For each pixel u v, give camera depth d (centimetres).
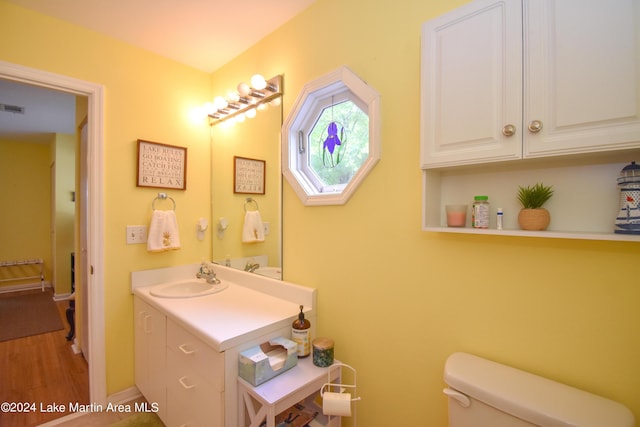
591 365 87
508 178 102
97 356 185
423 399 121
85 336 242
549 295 94
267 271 184
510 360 101
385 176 131
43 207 475
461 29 96
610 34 72
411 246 123
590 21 75
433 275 118
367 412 138
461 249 111
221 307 156
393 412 129
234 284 202
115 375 192
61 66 171
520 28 85
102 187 184
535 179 97
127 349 196
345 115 150
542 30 81
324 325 154
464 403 94
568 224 91
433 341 118
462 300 111
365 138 141
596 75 74
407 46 124
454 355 108
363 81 136
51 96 290
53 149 438
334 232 150
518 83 85
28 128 398
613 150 73
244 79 204
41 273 464
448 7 113
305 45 163
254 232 193
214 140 230
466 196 111
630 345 82
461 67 96
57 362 244
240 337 123
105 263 186
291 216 171
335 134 154
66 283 431
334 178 155
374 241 135
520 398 84
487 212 100
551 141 80
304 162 169
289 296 166
